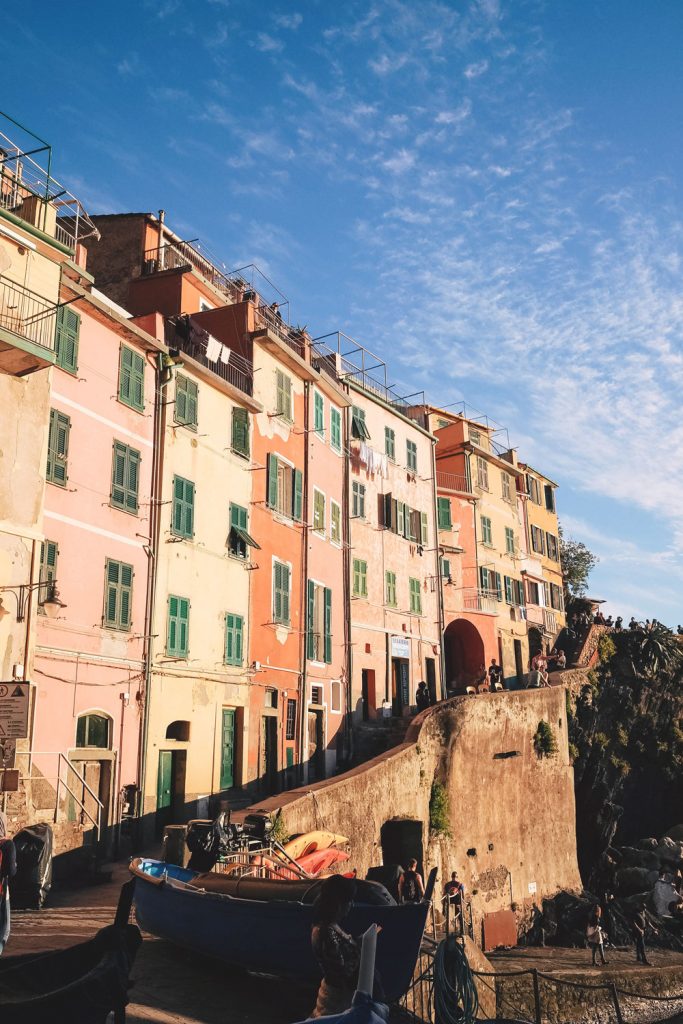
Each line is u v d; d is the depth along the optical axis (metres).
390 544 41.56
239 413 31.16
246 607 30.41
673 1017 28.62
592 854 44.34
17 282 21.41
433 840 30.66
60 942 13.88
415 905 11.44
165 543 26.64
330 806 24.78
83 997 7.77
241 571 30.33
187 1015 11.08
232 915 12.49
